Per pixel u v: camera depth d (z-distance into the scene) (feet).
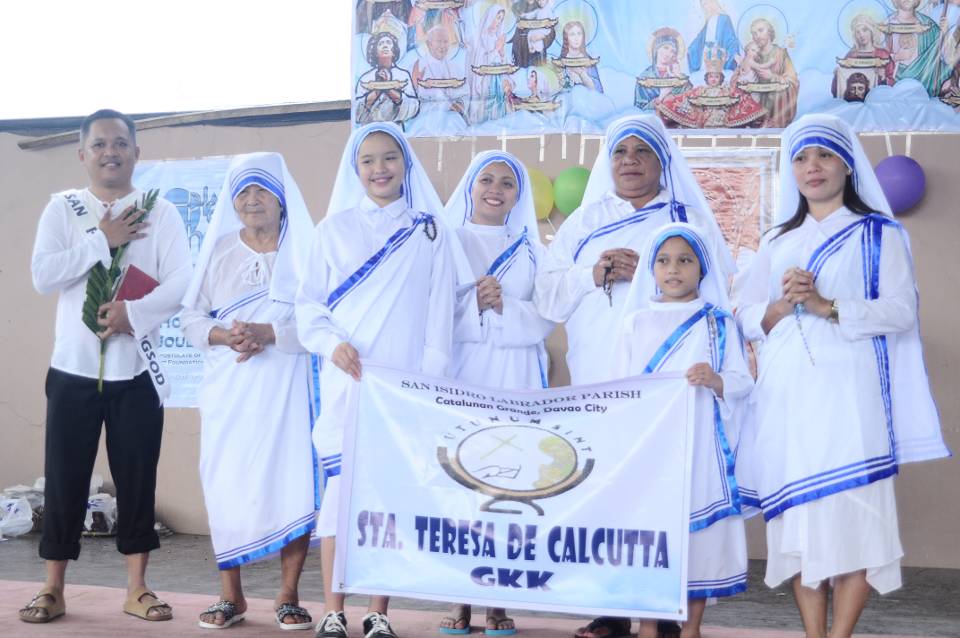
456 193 15.55
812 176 12.80
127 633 13.99
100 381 15.01
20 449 27.37
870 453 12.19
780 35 23.48
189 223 26.27
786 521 12.46
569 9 24.25
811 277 12.43
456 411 12.76
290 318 15.07
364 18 25.05
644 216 14.43
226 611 14.60
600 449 12.40
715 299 13.28
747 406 13.32
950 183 23.17
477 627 14.97
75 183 27.32
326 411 13.53
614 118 24.13
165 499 26.43
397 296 13.47
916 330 12.83
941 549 23.15
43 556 14.90
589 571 12.17
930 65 23.09
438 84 24.76
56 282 15.05
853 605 12.39
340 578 12.58
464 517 12.43
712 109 23.73
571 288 14.37
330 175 25.85
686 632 12.90
